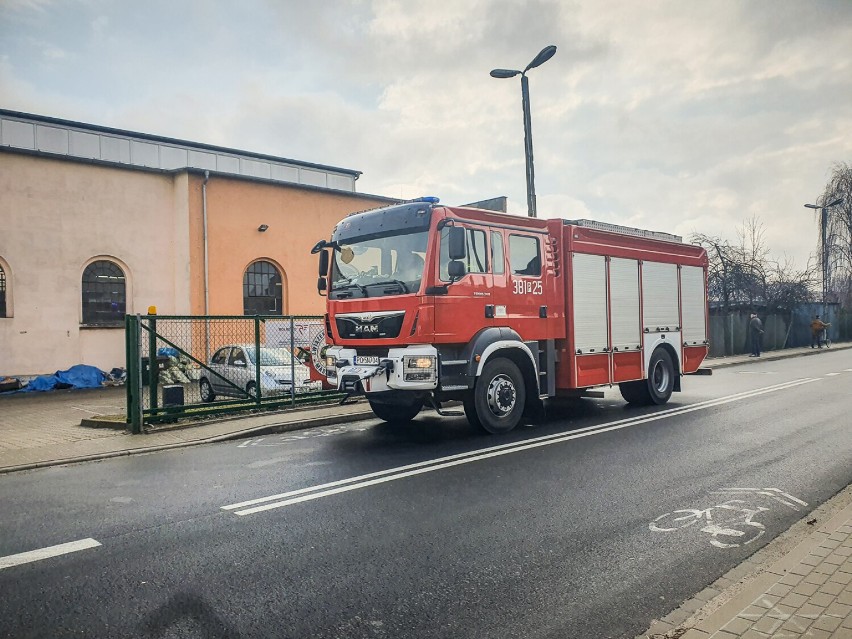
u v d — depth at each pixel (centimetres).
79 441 964
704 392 1429
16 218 1711
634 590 405
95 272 1852
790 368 2122
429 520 543
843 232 4069
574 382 1042
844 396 1296
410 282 887
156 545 492
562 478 677
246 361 1295
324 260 1034
